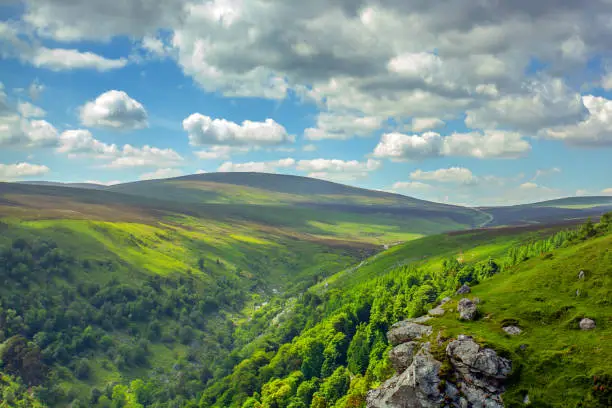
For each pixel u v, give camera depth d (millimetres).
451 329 80500
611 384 61594
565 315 79750
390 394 75875
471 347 72500
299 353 187875
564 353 69750
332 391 142500
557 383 65812
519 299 89188
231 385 191875
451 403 69188
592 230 132625
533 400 64625
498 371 68500
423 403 70938
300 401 147000
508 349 71688
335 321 191750
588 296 83500
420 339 82062
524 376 68000
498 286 102250
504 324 79875
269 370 187375
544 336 75500
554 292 88875
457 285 152875
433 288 176500
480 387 68688
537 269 102125
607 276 86062
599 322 74875
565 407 62594
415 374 73125
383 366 121312
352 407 115750
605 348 68562
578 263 95375
